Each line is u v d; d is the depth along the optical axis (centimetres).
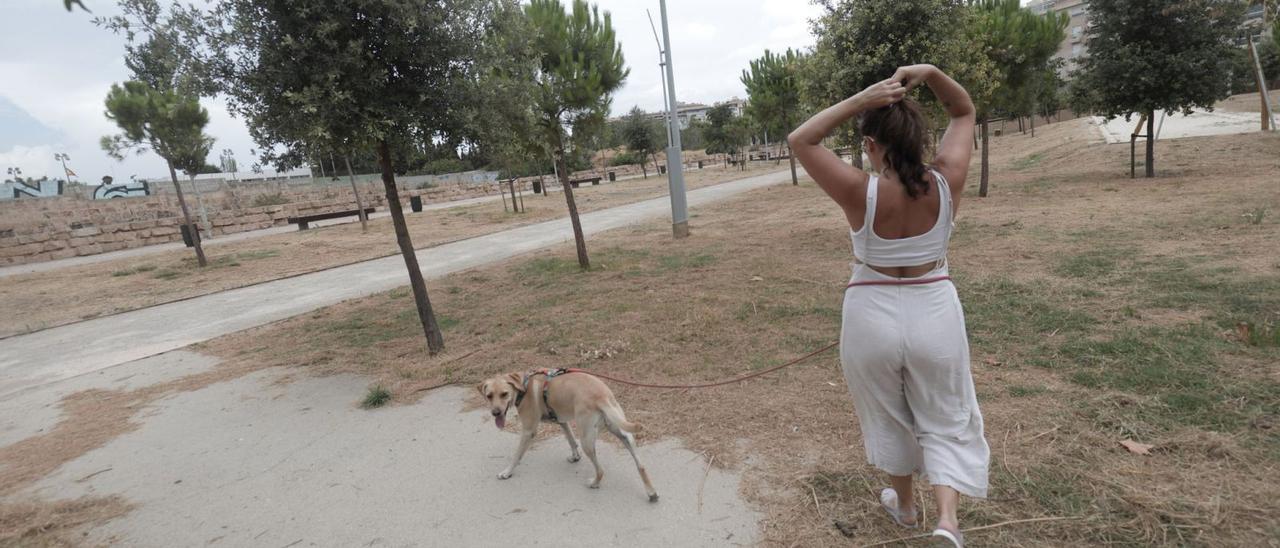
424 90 634
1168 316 538
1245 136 1920
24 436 566
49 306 1275
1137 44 1400
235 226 2706
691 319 714
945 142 243
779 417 437
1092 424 374
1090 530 281
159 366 763
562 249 1439
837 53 1102
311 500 395
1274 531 267
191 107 1588
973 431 241
